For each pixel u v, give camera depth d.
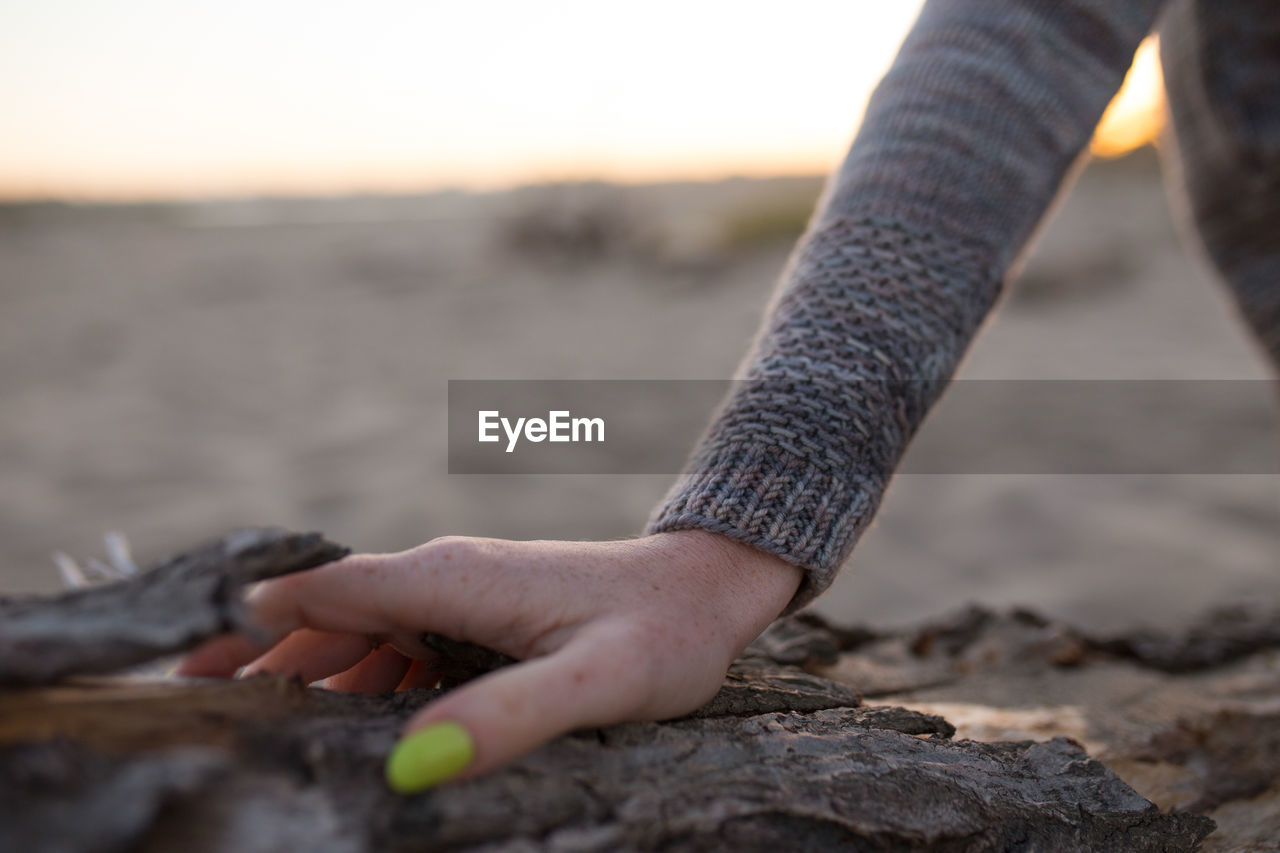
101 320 4.29
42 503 1.99
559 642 0.44
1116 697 0.67
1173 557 1.63
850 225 0.54
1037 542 1.74
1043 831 0.47
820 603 1.51
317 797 0.39
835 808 0.43
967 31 0.56
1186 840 0.49
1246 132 0.70
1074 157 0.57
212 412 2.76
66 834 0.34
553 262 5.99
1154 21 0.59
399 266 6.00
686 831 0.41
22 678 0.36
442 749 0.38
